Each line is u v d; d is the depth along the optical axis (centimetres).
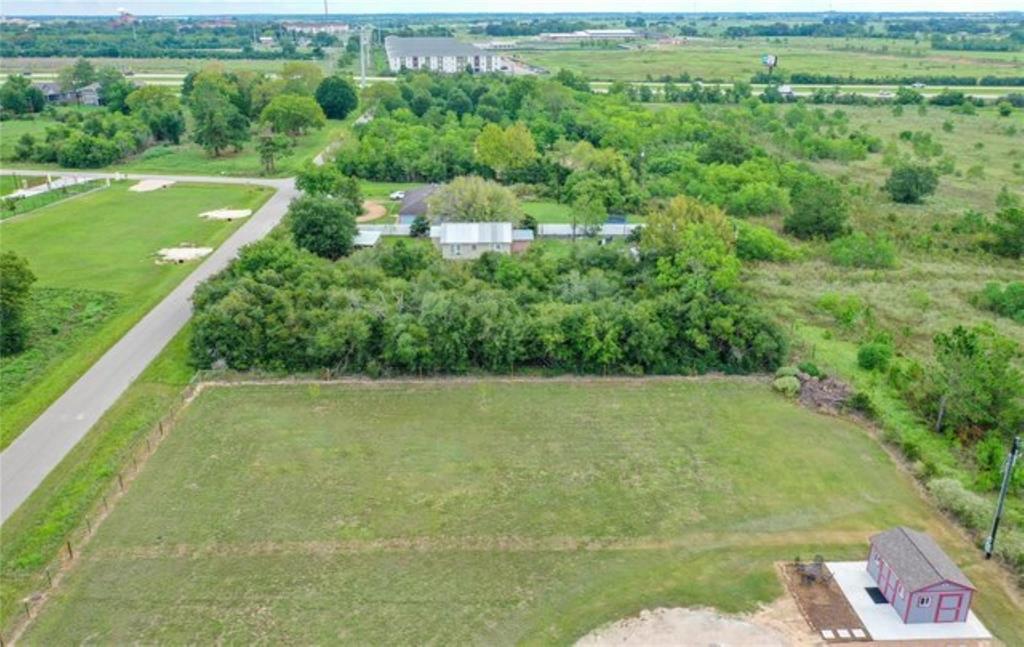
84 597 3484
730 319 5650
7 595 3484
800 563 3694
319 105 15762
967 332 5572
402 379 5519
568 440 4769
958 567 3638
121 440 4684
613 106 15062
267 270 6200
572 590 3566
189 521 3991
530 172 11281
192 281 7238
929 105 17650
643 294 6256
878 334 6116
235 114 13912
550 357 5653
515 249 8088
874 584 3603
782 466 4522
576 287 6291
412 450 4644
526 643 3266
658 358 5594
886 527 4012
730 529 3981
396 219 9300
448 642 3266
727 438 4809
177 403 5134
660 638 3291
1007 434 4859
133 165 12531
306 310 5719
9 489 4206
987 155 13188
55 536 3859
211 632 3303
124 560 3709
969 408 4838
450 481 4353
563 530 3966
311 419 4978
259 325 5619
